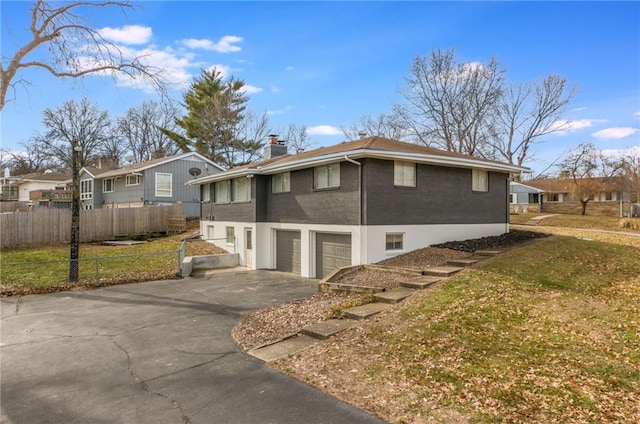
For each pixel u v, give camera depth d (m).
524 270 10.62
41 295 11.48
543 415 4.14
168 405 4.67
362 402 4.59
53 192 36.75
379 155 12.62
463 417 4.15
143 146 49.16
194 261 16.95
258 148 41.44
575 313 7.54
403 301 8.54
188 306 10.06
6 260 16.27
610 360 5.50
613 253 13.59
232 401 4.73
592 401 4.41
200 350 6.70
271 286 12.98
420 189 14.27
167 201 29.95
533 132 35.19
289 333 7.38
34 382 5.43
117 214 23.61
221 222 21.14
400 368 5.43
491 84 34.34
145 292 11.94
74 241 13.17
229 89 40.12
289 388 5.06
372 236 12.89
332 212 14.08
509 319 7.22
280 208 16.98
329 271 14.59
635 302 8.30
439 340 6.29
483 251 13.02
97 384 5.33
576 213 41.75
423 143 36.41
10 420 4.38
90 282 12.96
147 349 6.78
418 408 4.38
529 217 33.72
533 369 5.28
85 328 8.09
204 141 39.31
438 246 14.31
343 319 7.86
